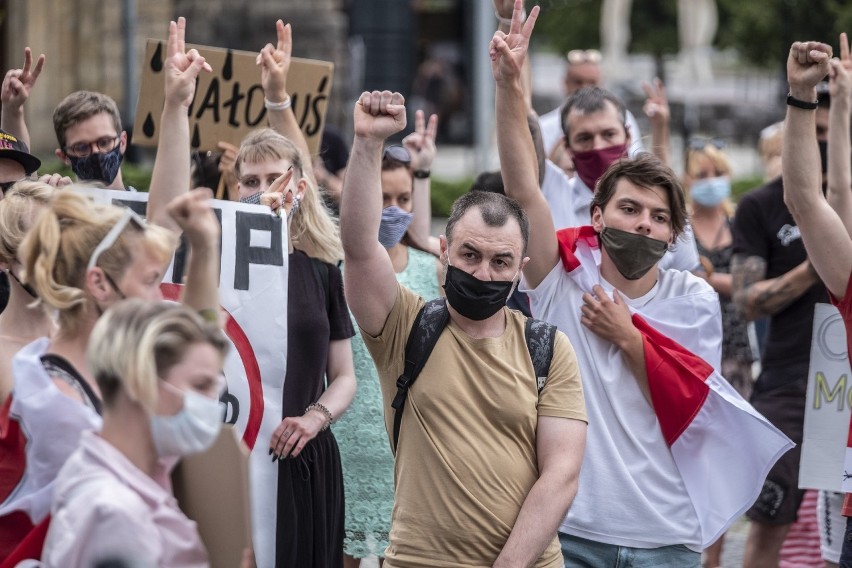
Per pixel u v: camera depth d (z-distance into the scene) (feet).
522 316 26.04
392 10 124.47
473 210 24.93
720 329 30.17
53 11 123.85
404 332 25.55
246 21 145.38
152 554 17.42
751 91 208.54
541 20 236.63
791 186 31.19
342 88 144.77
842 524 35.96
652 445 28.73
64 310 20.30
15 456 20.47
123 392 17.93
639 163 29.14
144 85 38.75
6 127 36.42
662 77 185.78
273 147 31.60
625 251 28.96
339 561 30.94
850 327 31.30
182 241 27.02
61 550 17.37
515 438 24.89
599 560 28.40
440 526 24.39
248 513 18.81
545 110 186.80
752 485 29.25
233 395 26.91
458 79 214.90
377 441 35.50
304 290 29.73
